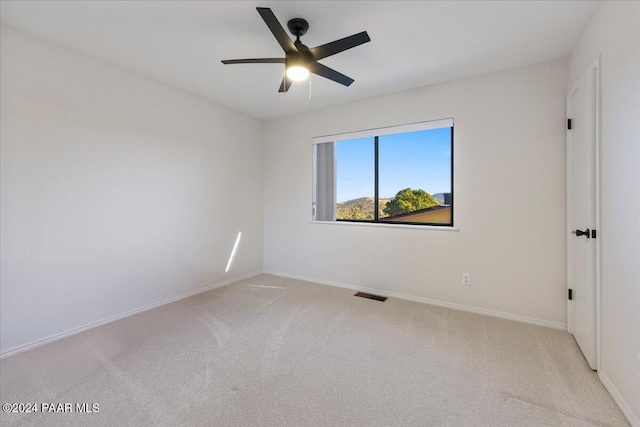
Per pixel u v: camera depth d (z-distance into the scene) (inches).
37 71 88.8
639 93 54.5
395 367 78.1
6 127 83.3
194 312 116.2
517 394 67.0
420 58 100.7
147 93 117.5
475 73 112.0
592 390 67.9
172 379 72.9
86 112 100.0
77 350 86.6
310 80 118.6
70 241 96.7
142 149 116.4
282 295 137.4
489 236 112.4
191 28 84.5
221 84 124.9
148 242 119.3
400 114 130.7
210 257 146.5
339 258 151.9
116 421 59.1
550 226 101.7
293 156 167.0
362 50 95.7
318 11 76.2
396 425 58.1
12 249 84.8
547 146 101.7
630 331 58.2
